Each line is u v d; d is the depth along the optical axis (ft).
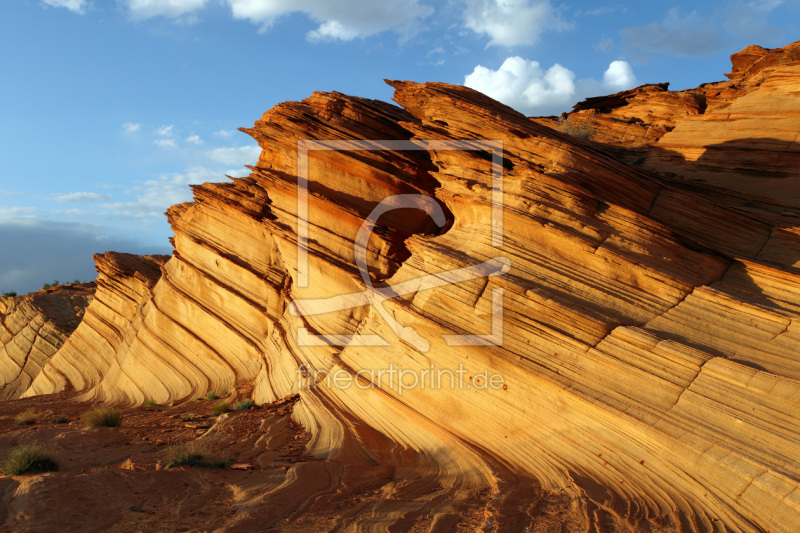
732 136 58.70
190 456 34.14
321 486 30.81
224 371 75.97
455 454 36.11
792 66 58.49
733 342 31.96
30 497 24.63
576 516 25.38
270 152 72.08
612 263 37.52
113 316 109.81
